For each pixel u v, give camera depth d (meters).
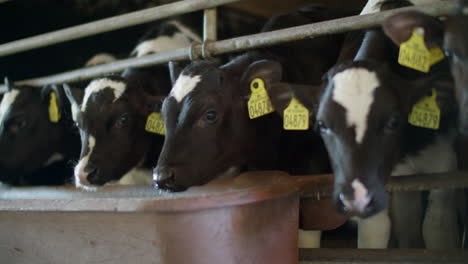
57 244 1.89
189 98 2.15
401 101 1.97
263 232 1.89
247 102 2.23
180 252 1.78
